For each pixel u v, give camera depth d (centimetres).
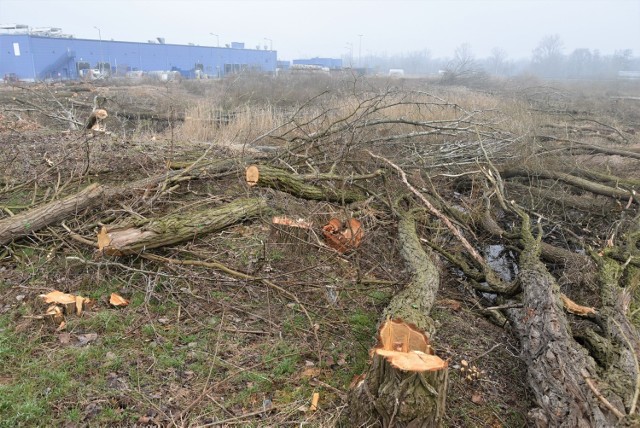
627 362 318
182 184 650
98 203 534
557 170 823
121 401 303
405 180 610
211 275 461
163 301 419
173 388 320
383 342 290
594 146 895
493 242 703
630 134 1200
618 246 575
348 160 725
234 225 535
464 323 459
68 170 668
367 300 466
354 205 615
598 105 1734
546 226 738
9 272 438
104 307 404
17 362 329
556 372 318
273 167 641
